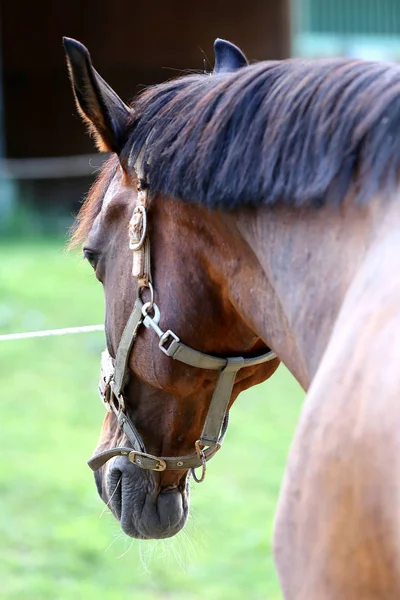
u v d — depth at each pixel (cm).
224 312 300
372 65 258
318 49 3019
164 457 329
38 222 2370
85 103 308
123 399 328
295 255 255
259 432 1052
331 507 213
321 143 247
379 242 231
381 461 199
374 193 236
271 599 671
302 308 252
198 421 326
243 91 272
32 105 2642
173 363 306
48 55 2612
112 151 316
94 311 1556
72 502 846
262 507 835
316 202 246
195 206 287
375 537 202
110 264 319
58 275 1847
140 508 335
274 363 329
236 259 284
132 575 717
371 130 240
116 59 2592
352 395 214
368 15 3127
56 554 747
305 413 228
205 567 731
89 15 2584
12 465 933
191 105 290
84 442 1009
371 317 220
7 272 1853
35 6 2608
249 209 269
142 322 307
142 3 2556
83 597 674
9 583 692
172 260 299
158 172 290
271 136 258
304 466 223
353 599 210
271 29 2558
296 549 224
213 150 271
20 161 2503
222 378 312
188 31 2553
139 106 312
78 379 1245
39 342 1419
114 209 316
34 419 1084
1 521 802
